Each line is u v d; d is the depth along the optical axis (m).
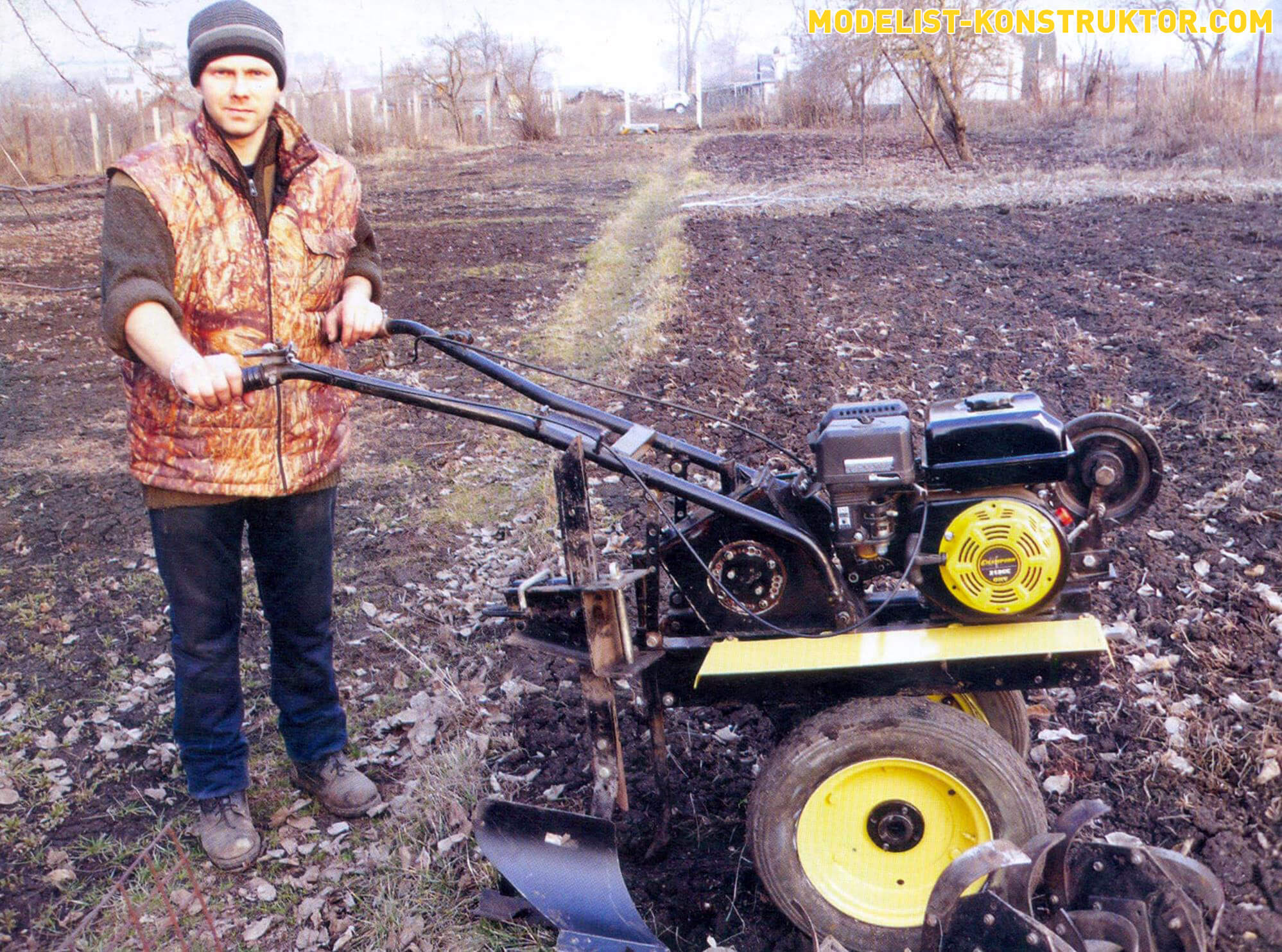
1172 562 4.84
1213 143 18.25
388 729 4.29
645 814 3.60
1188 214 12.91
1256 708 3.77
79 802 3.96
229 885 3.47
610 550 5.44
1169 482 5.66
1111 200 14.08
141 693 4.66
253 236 3.07
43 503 6.74
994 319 8.99
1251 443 6.02
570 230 15.67
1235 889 3.01
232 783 3.57
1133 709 3.86
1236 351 7.65
